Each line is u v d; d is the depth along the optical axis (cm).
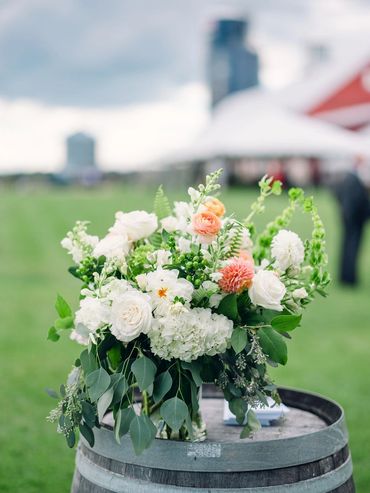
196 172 4466
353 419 491
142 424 200
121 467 208
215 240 216
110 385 205
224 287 206
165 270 207
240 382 208
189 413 214
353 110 3028
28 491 384
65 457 432
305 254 235
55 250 1558
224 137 2889
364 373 609
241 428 242
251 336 212
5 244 1680
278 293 207
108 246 217
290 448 205
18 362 647
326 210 2575
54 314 883
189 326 198
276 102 3012
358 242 1066
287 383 584
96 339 210
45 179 7119
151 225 224
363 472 405
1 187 6944
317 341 736
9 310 909
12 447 445
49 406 523
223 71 10050
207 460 200
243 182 4509
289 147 2625
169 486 201
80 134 10494
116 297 201
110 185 7112
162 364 210
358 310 898
